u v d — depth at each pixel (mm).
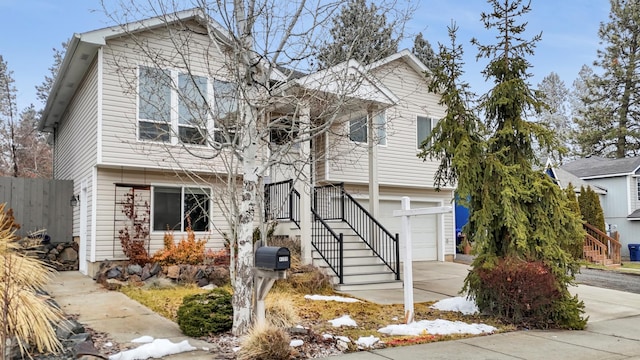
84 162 12625
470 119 8875
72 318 7051
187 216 11766
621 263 19328
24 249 7102
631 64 32375
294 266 10633
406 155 15836
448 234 17422
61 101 15133
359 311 8289
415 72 16172
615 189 25406
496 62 8781
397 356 5746
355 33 8188
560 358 5828
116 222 11578
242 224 6359
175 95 11031
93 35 10766
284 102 7598
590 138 33906
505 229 8398
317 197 13641
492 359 5719
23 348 4773
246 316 6164
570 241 8320
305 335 6262
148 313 7480
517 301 7754
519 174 8422
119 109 11219
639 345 6559
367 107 11602
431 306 9102
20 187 13898
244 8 6730
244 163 6520
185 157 11789
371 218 12102
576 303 7773
